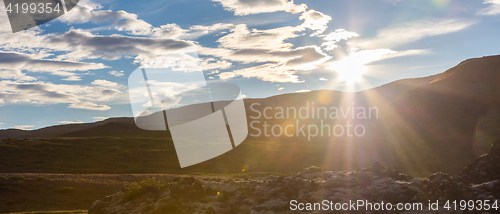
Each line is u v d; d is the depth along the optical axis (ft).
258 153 195.00
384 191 29.19
